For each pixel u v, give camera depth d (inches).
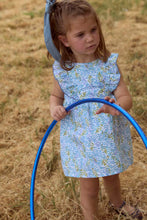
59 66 96.6
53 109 93.7
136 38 235.6
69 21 85.9
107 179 99.5
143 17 274.5
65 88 94.9
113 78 92.2
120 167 90.2
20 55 229.3
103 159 89.2
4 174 129.3
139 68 194.1
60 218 104.1
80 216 104.8
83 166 90.7
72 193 110.0
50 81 196.4
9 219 108.0
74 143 92.4
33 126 156.3
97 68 92.7
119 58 211.3
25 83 195.8
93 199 97.3
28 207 109.4
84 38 86.3
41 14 303.6
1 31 275.7
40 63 219.3
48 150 137.7
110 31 250.2
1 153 140.0
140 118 151.5
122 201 104.5
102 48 93.1
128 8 295.0
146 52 215.3
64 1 88.3
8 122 161.0
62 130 95.9
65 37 90.8
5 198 115.6
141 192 111.7
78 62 94.0
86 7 84.6
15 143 146.6
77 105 90.6
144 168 121.8
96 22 87.5
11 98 181.5
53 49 94.1
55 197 111.6
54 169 128.3
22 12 313.3
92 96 92.5
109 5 301.1
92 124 90.1
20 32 273.0
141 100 160.6
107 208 105.9
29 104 174.6
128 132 95.4
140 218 102.1
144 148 133.0
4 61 222.2
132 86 171.0
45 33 92.8
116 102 91.5
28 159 134.0
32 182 97.1
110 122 89.5
